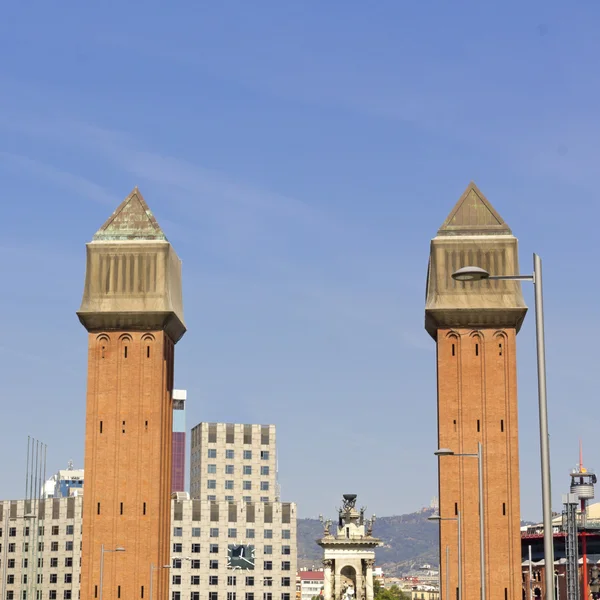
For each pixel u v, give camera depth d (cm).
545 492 8125
